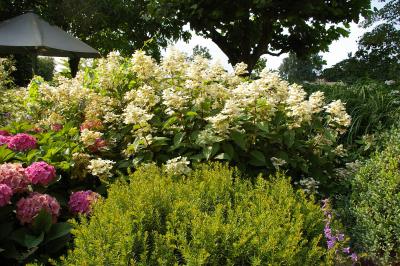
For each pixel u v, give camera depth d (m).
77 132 3.70
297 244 1.97
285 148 3.76
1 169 2.57
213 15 8.74
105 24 13.10
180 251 1.88
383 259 2.72
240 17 9.09
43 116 4.52
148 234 1.97
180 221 2.05
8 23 9.49
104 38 13.77
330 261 1.98
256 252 1.84
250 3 8.57
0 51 9.51
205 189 2.43
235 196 2.43
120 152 3.71
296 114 3.54
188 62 4.21
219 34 10.34
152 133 3.58
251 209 2.21
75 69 11.51
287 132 3.59
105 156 3.62
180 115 3.54
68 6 11.54
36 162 2.84
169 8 9.03
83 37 13.54
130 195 2.24
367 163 3.38
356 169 3.89
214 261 1.78
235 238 1.89
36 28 9.12
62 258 1.85
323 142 3.95
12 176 2.56
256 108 3.55
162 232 2.01
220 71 4.12
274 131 3.69
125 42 13.69
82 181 3.33
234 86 4.24
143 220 2.01
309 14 9.08
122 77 4.40
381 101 5.62
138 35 13.22
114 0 12.42
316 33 10.32
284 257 1.78
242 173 3.38
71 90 4.29
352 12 9.23
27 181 2.65
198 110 3.60
